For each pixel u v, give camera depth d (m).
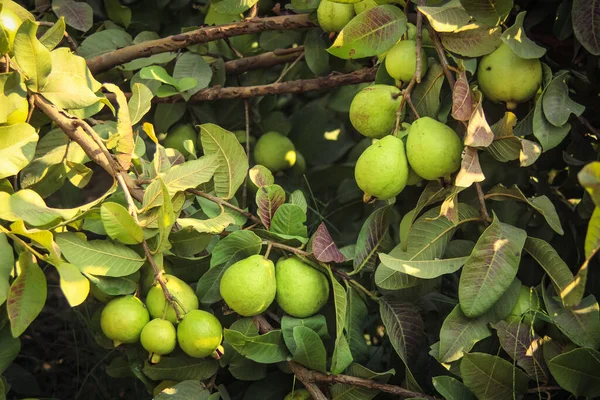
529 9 2.00
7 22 1.84
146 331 1.78
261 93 2.12
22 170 1.92
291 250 1.83
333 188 2.39
